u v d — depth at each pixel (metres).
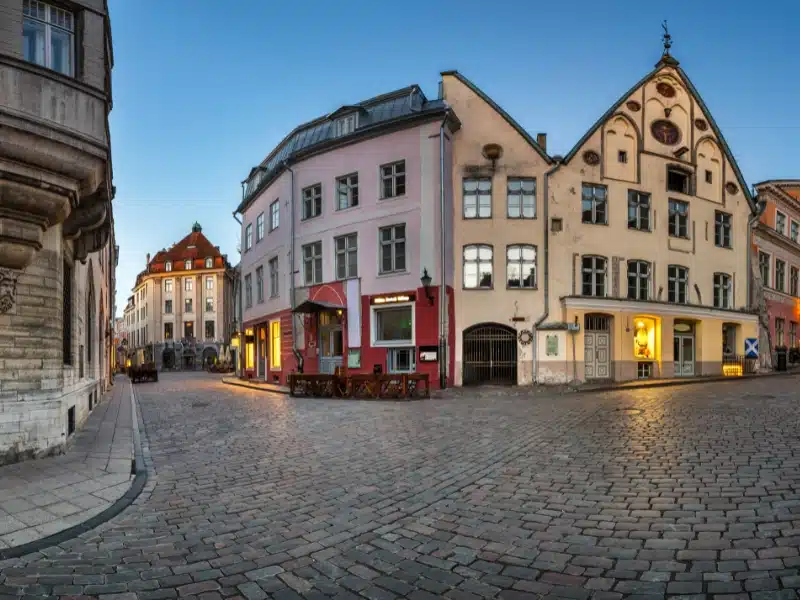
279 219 27.53
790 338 33.06
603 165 24.19
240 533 5.03
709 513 5.01
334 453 8.51
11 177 7.44
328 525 5.20
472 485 6.39
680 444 8.07
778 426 9.23
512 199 22.89
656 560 4.10
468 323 22.00
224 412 14.73
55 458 8.30
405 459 7.91
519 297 22.25
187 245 76.44
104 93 8.48
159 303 74.12
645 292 24.80
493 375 22.00
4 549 4.66
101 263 22.58
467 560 4.29
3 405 7.92
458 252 22.33
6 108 7.26
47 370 8.44
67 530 5.14
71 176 8.06
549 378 21.83
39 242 8.02
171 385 29.80
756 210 29.23
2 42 7.32
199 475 7.34
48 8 8.24
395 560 4.33
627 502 5.48
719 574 3.79
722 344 27.23
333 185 24.56
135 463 8.03
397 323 22.50
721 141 27.77
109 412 15.00
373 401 16.73
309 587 3.90
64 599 3.75
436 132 21.88
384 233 22.95
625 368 23.20
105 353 25.64
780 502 5.17
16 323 8.11
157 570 4.23
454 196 22.55
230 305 75.50
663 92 26.27
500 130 22.92
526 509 5.45
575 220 23.28
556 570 4.03
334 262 24.30
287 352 26.09
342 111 24.53
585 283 23.39
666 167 25.78
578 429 9.93
